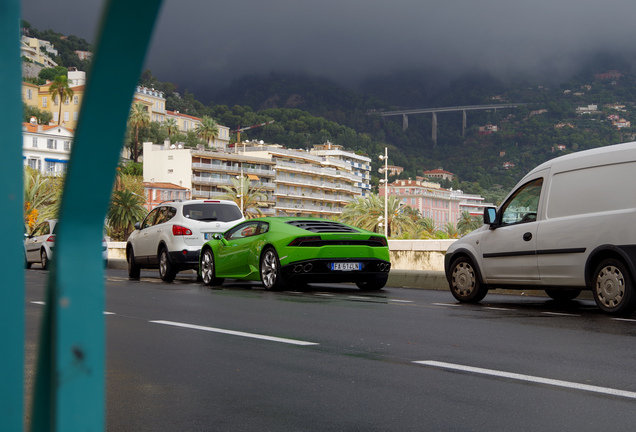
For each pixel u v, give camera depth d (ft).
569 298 39.09
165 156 445.78
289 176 522.06
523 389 14.60
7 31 2.80
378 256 44.06
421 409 12.89
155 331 23.93
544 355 19.01
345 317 28.30
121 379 15.87
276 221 44.98
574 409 12.82
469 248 36.22
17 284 2.86
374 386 14.98
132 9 2.60
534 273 32.58
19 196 2.84
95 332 2.97
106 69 2.68
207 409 13.03
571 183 31.24
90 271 2.95
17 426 2.85
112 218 259.60
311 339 22.06
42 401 2.96
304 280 43.32
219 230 54.95
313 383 15.33
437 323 26.32
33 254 76.18
